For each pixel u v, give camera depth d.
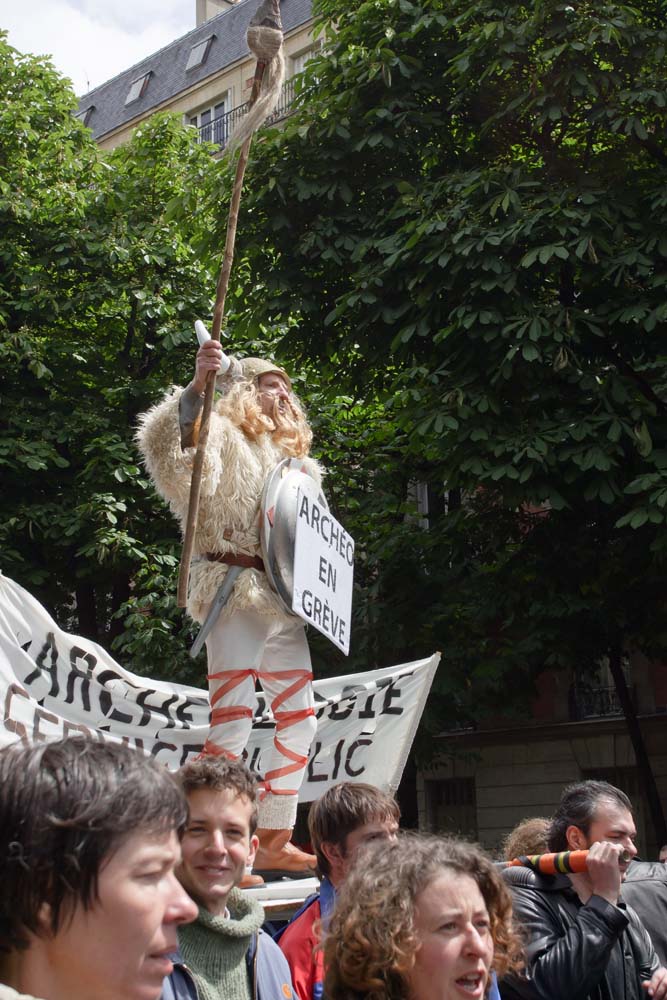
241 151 4.69
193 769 3.26
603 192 12.08
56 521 16.50
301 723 5.35
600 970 3.61
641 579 13.35
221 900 3.15
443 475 12.36
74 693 5.64
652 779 16.22
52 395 17.83
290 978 3.24
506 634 15.73
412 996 2.51
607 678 23.41
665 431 11.90
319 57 13.98
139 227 18.70
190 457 5.02
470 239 11.84
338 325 14.02
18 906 1.57
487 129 12.79
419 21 13.28
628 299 12.02
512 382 12.10
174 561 16.48
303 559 5.25
